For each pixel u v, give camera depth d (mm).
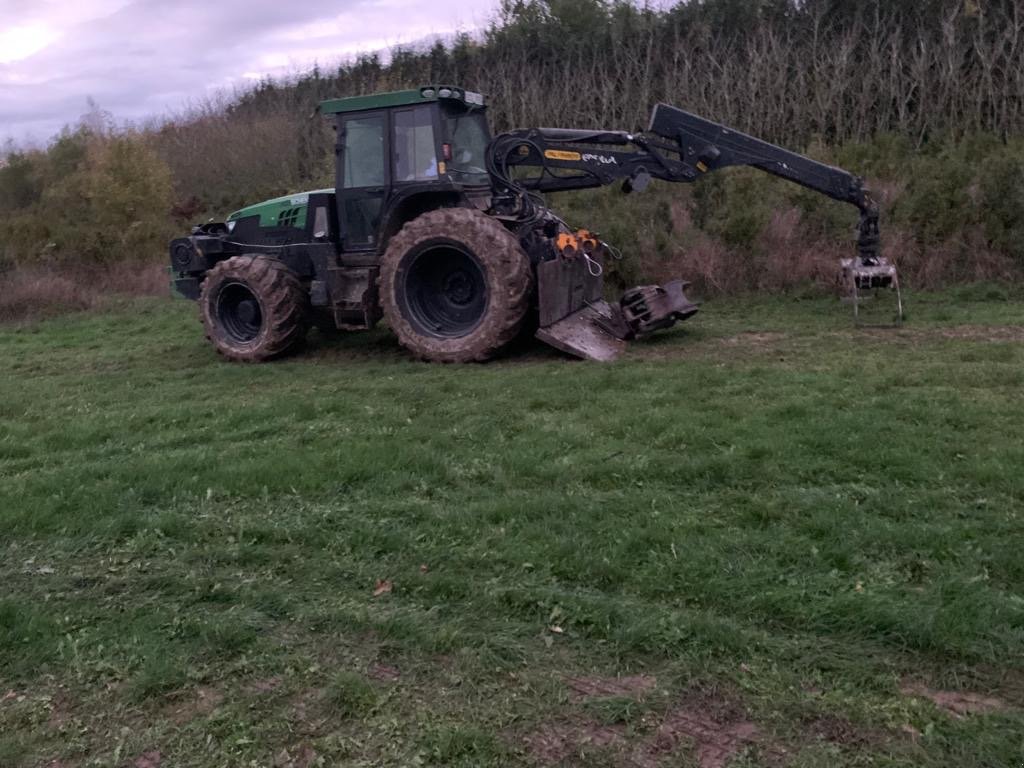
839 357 7102
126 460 5281
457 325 8164
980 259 10594
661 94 17031
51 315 13461
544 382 6617
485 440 5262
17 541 4215
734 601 3236
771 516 3895
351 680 2906
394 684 2920
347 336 9742
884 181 12109
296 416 6094
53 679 3070
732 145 8133
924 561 3420
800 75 15812
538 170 10617
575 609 3262
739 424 5172
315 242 8680
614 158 8164
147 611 3486
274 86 23562
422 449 5035
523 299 7680
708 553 3576
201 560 3906
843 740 2533
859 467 4406
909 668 2840
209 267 9461
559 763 2502
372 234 8445
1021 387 5770
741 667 2877
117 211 16984
